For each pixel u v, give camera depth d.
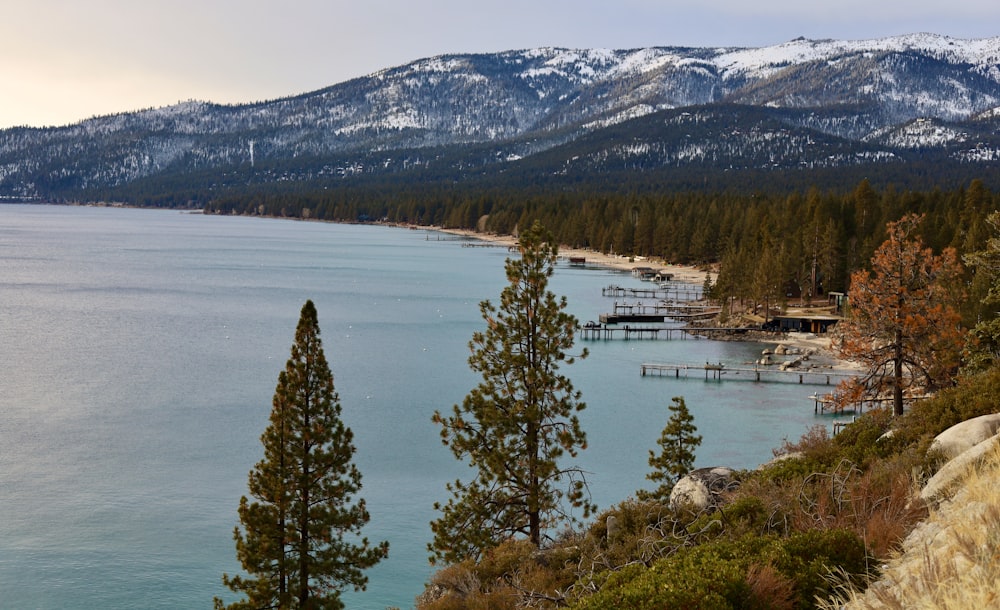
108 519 47.62
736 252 151.50
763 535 15.89
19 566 41.69
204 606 38.62
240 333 112.94
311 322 31.16
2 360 91.25
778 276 118.94
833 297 131.25
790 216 151.50
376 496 51.75
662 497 38.50
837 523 15.62
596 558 21.48
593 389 82.25
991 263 43.28
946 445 18.08
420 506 50.28
